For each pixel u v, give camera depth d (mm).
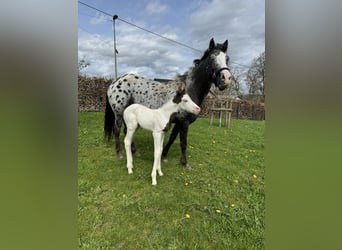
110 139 2832
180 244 1528
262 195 1999
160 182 2225
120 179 2236
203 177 2342
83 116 3182
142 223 1696
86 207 1811
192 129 3621
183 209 1854
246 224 1682
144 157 2721
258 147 3000
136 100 2680
